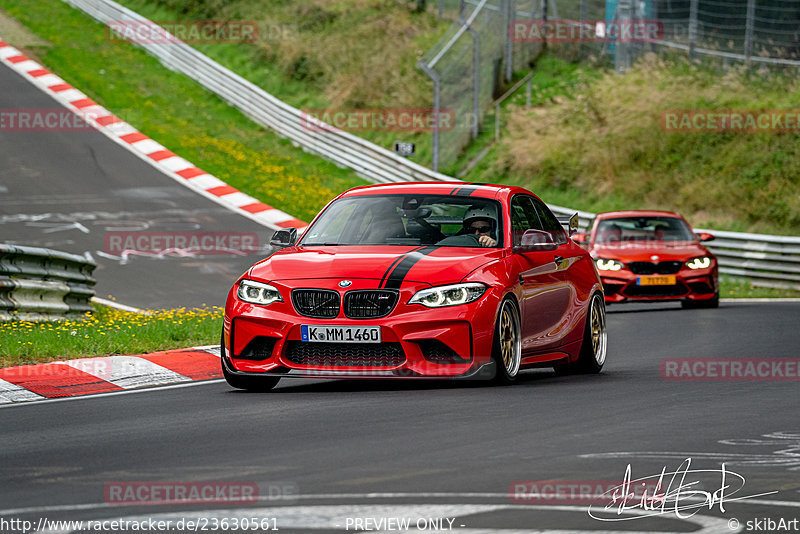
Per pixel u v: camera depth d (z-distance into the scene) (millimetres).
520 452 22344
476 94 125938
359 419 26766
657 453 22266
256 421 26688
